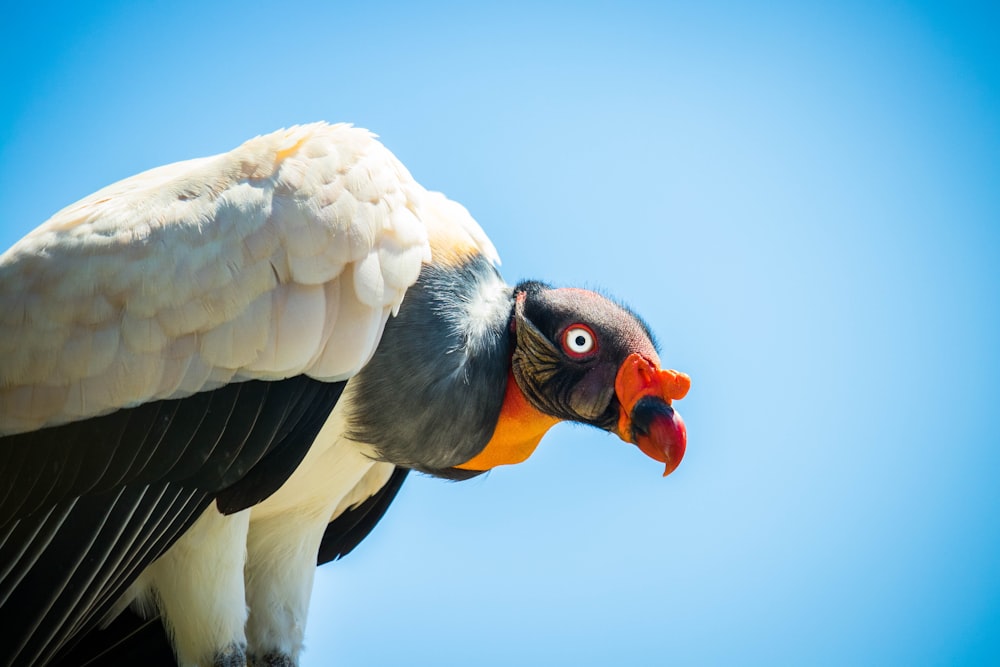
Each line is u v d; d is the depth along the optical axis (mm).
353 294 7754
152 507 7629
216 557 8016
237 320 7559
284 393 7719
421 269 8242
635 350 8547
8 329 7570
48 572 7523
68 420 7527
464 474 8820
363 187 7898
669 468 8375
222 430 7637
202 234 7617
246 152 7906
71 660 8719
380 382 8062
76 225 7773
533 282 8773
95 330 7527
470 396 8250
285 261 7637
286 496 8625
